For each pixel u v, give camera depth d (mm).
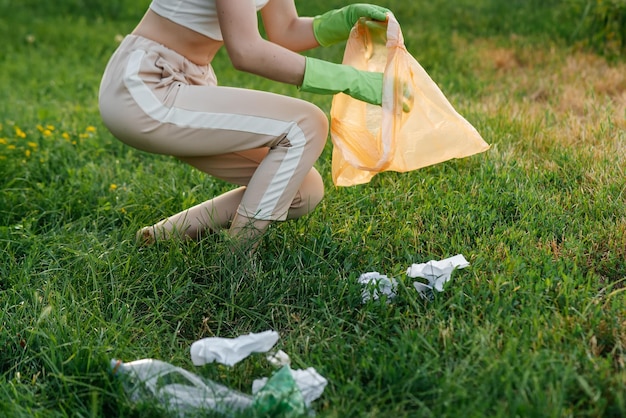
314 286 2754
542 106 4621
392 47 2664
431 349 2283
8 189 3873
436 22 6945
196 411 2162
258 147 2771
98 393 2283
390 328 2529
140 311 2783
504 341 2330
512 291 2576
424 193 3404
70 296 2795
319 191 2996
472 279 2658
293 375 2176
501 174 3527
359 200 3373
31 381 2398
